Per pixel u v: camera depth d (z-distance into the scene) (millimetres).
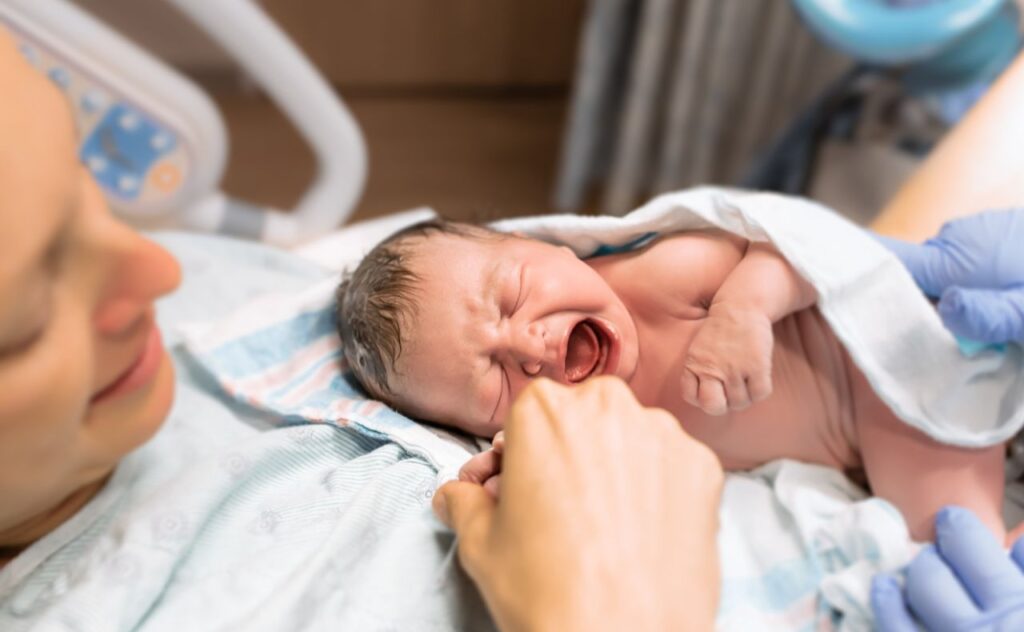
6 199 389
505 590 416
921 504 652
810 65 1881
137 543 596
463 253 743
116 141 896
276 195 2166
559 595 393
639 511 419
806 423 706
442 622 527
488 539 446
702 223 721
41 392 439
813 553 624
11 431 444
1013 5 1082
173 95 883
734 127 1964
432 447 643
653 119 1969
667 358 720
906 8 1087
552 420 452
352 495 621
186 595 569
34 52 816
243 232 1098
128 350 518
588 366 713
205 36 2424
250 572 576
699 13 1750
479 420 724
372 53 2596
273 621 520
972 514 606
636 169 2016
